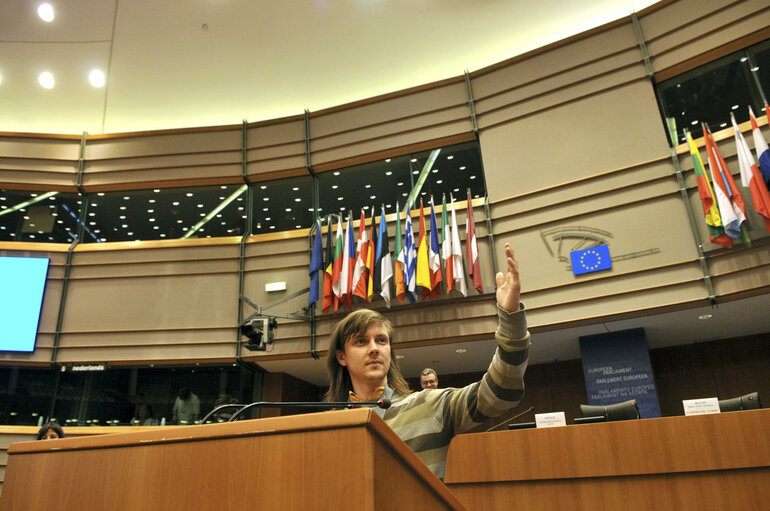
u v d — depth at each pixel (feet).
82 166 38.91
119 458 4.42
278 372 37.24
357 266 32.37
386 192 35.63
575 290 28.78
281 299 33.40
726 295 25.82
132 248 36.73
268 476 3.63
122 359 34.24
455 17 36.01
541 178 31.37
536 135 32.32
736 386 32.32
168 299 35.40
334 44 37.76
